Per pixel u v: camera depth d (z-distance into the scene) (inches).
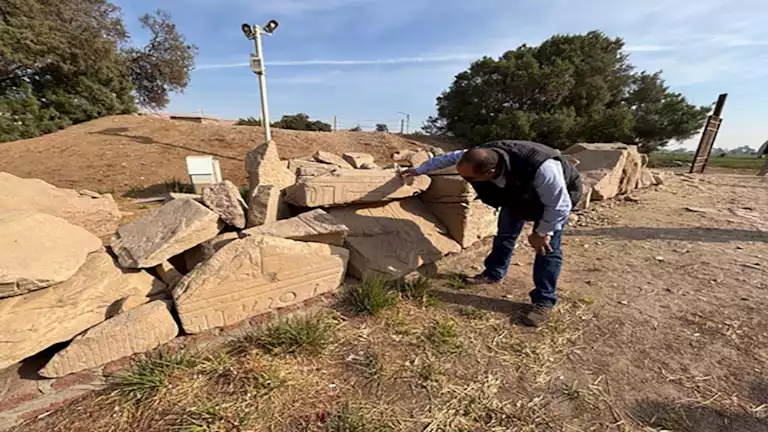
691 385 68.5
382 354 77.7
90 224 138.5
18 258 71.4
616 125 614.5
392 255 112.3
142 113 812.0
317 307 94.0
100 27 702.5
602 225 180.2
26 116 574.2
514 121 618.5
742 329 85.7
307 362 74.4
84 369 68.6
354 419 60.4
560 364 75.4
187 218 95.5
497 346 81.4
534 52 729.6
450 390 68.0
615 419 61.3
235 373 70.1
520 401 65.5
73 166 313.9
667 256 134.6
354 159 238.8
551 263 90.1
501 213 105.6
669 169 564.7
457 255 130.8
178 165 329.4
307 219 102.0
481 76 709.9
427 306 98.1
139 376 66.4
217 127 497.7
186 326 78.0
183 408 62.3
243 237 92.4
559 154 83.1
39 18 581.9
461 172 82.7
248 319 85.9
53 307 73.3
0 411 60.4
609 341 82.8
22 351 67.7
